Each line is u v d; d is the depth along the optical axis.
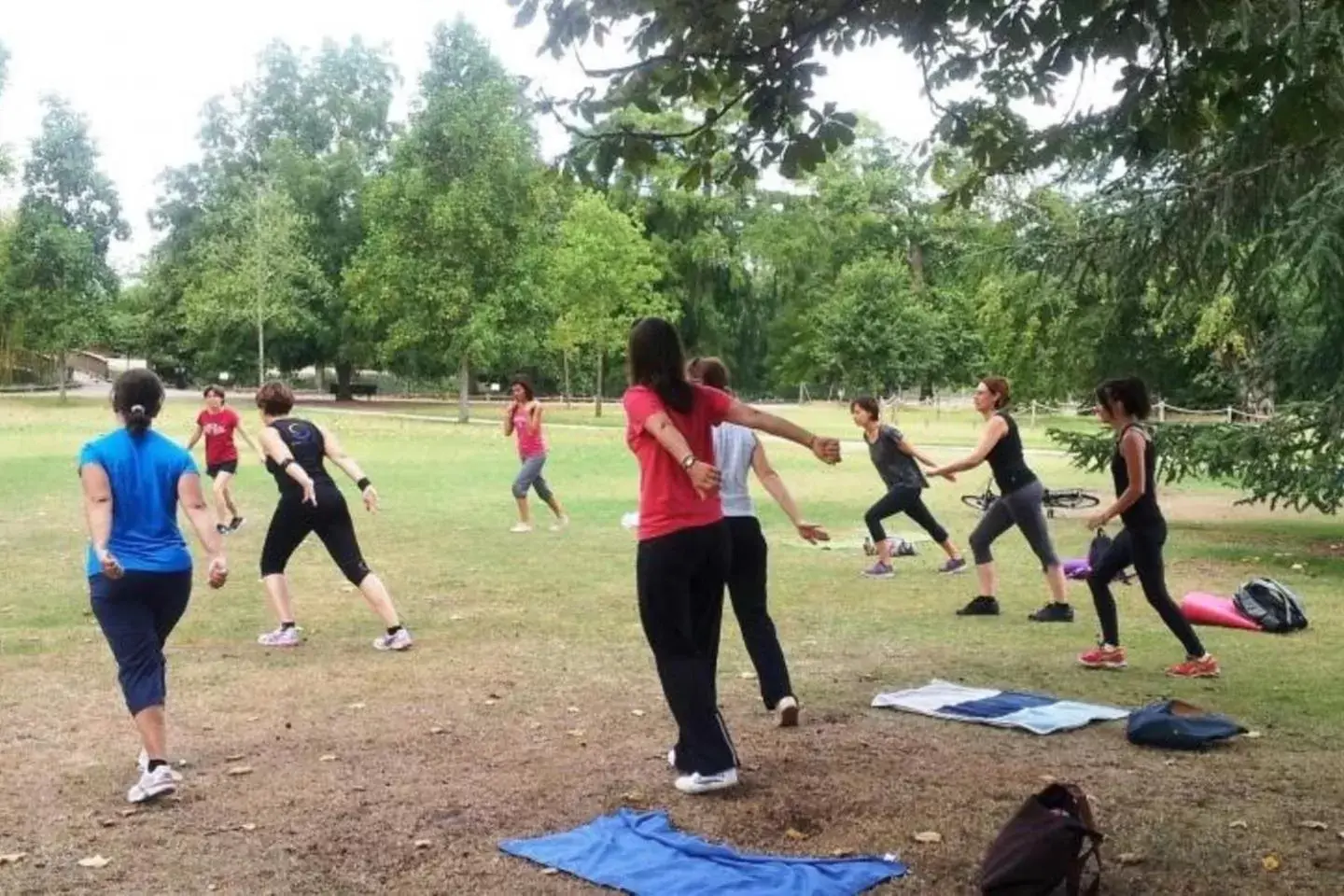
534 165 46.50
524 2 5.55
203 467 23.94
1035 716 6.79
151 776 5.46
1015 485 9.93
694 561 5.52
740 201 63.03
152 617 5.59
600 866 4.64
